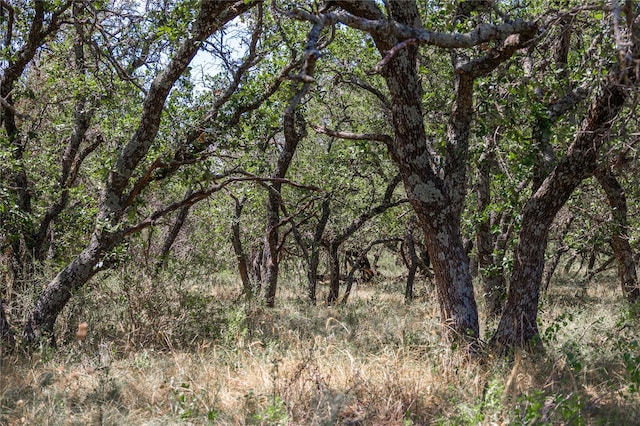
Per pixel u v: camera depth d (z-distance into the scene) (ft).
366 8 23.30
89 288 32.94
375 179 53.21
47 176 37.22
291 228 54.80
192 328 32.78
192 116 32.73
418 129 24.81
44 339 27.81
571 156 24.84
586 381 22.09
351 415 19.08
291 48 35.86
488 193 38.88
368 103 47.98
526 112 25.40
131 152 29.99
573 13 21.56
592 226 41.01
